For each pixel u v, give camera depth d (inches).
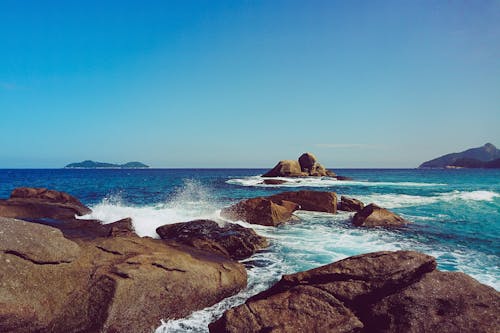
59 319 242.7
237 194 1200.2
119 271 268.7
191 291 285.7
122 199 1058.1
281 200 737.6
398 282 259.8
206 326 263.7
